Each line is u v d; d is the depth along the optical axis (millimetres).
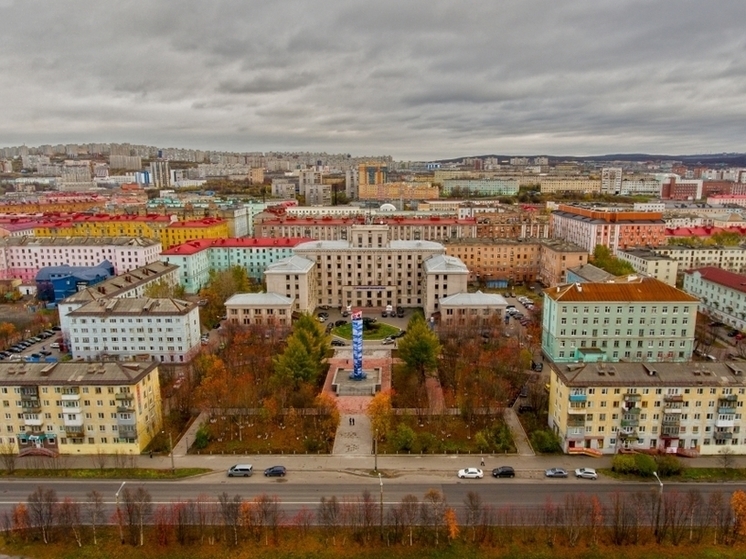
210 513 130250
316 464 153125
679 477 144000
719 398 151625
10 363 162125
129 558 118688
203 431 160250
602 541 122188
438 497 128125
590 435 155375
